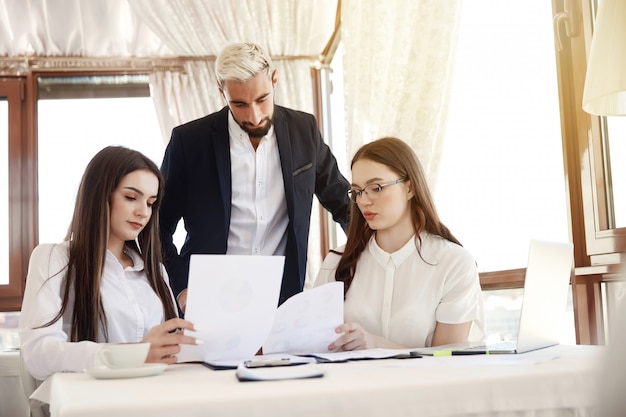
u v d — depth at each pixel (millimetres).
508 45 2469
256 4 4238
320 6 4227
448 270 1790
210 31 4184
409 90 2797
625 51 1483
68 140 4281
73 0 4023
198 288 1277
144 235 1842
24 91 4250
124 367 1207
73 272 1675
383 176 1807
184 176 2334
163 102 4289
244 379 1012
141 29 4227
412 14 2785
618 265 1907
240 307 1320
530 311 1355
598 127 2059
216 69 2223
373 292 1843
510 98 2465
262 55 2203
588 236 2084
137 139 4340
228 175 2311
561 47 2117
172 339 1306
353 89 3408
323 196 2537
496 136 2555
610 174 2051
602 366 501
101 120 4320
